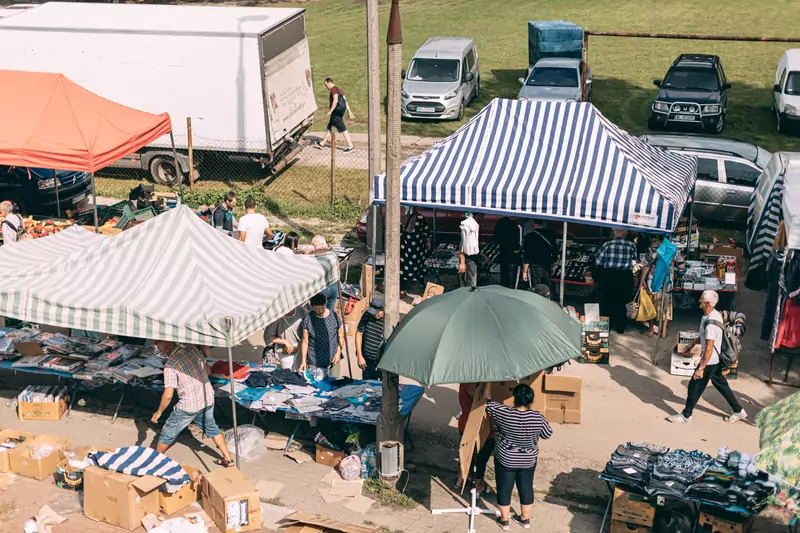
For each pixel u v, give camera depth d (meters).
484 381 13.16
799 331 18.23
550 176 20.14
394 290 14.94
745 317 21.61
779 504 13.20
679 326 21.66
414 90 40.56
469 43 44.09
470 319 13.92
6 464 15.55
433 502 14.93
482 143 21.23
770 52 54.06
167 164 32.38
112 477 13.95
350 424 15.90
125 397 18.36
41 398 17.31
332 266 17.55
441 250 24.00
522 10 67.44
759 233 23.03
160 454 14.79
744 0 67.88
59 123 23.48
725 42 56.84
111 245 16.17
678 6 66.88
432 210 24.95
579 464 16.02
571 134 20.84
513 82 48.44
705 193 27.64
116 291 15.43
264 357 18.59
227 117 31.44
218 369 17.25
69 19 32.44
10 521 14.18
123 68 31.69
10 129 23.23
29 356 17.77
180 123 31.88
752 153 28.92
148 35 30.98
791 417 12.50
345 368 19.61
